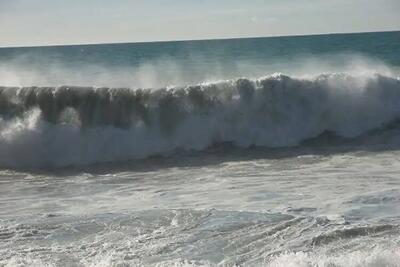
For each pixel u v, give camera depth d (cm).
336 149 1630
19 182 1386
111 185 1314
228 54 5481
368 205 1048
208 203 1104
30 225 964
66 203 1153
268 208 1048
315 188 1191
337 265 743
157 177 1383
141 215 1005
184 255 816
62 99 1756
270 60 4294
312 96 1830
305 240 857
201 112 1770
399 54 4738
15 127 1688
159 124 1748
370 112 1844
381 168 1360
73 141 1683
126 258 806
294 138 1775
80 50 7894
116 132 1714
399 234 862
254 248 838
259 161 1520
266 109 1797
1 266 775
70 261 797
